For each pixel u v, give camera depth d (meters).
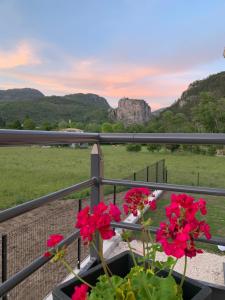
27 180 13.95
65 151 24.42
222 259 2.31
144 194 1.02
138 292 0.78
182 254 0.71
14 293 2.07
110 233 0.79
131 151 24.27
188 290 0.88
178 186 1.37
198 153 22.14
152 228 1.29
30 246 3.08
